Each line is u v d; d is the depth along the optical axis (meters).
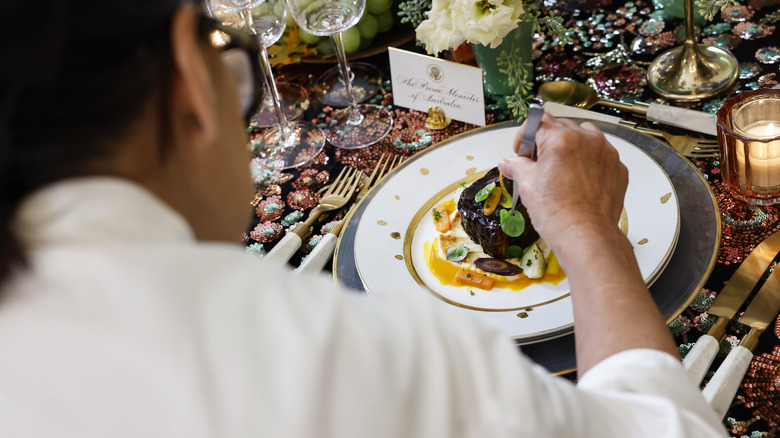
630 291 0.65
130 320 0.41
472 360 0.46
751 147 1.09
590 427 0.49
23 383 0.40
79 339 0.41
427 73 1.41
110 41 0.41
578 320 0.66
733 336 0.98
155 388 0.40
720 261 1.08
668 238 1.04
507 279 1.10
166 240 0.45
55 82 0.40
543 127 0.80
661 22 1.54
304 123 1.53
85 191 0.43
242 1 1.30
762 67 1.38
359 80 1.62
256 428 0.40
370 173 1.37
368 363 0.43
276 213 1.34
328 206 1.30
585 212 0.72
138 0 0.42
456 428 0.44
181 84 0.47
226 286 0.44
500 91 1.47
